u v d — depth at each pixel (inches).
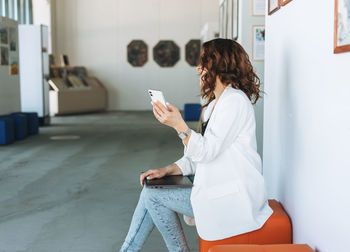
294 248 79.1
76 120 539.5
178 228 98.9
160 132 423.2
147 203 97.9
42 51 471.2
